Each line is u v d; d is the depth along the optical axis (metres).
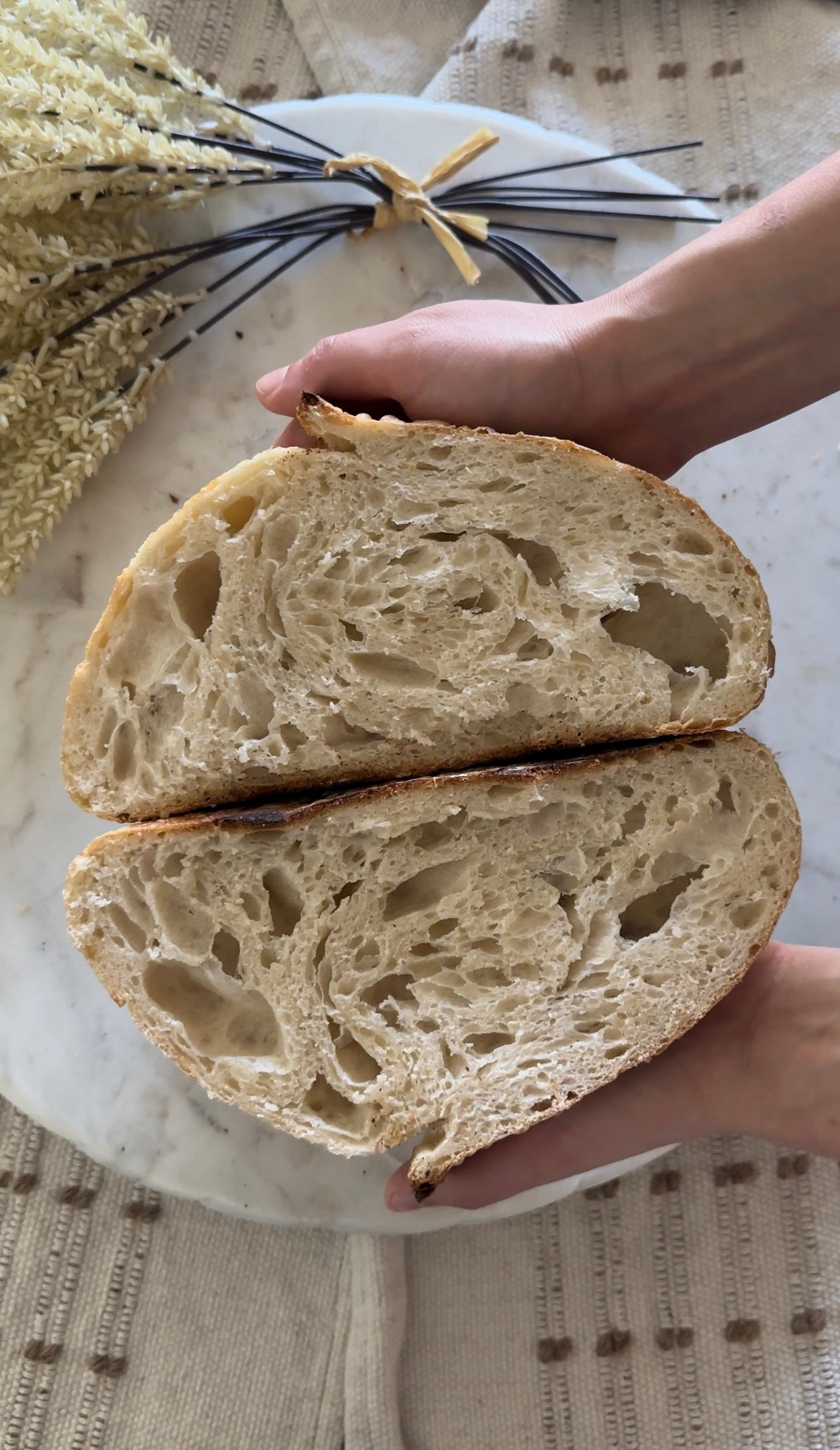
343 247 0.48
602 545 0.34
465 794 0.34
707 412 0.43
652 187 0.49
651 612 0.37
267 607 0.33
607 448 0.45
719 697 0.35
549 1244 0.48
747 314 0.39
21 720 0.45
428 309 0.42
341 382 0.42
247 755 0.34
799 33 0.51
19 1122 0.47
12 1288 0.46
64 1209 0.47
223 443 0.47
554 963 0.35
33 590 0.45
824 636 0.50
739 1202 0.49
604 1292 0.48
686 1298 0.48
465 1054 0.35
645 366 0.41
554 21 0.51
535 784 0.34
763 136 0.51
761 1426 0.47
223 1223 0.47
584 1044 0.35
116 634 0.33
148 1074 0.45
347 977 0.34
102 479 0.46
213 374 0.47
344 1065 0.35
